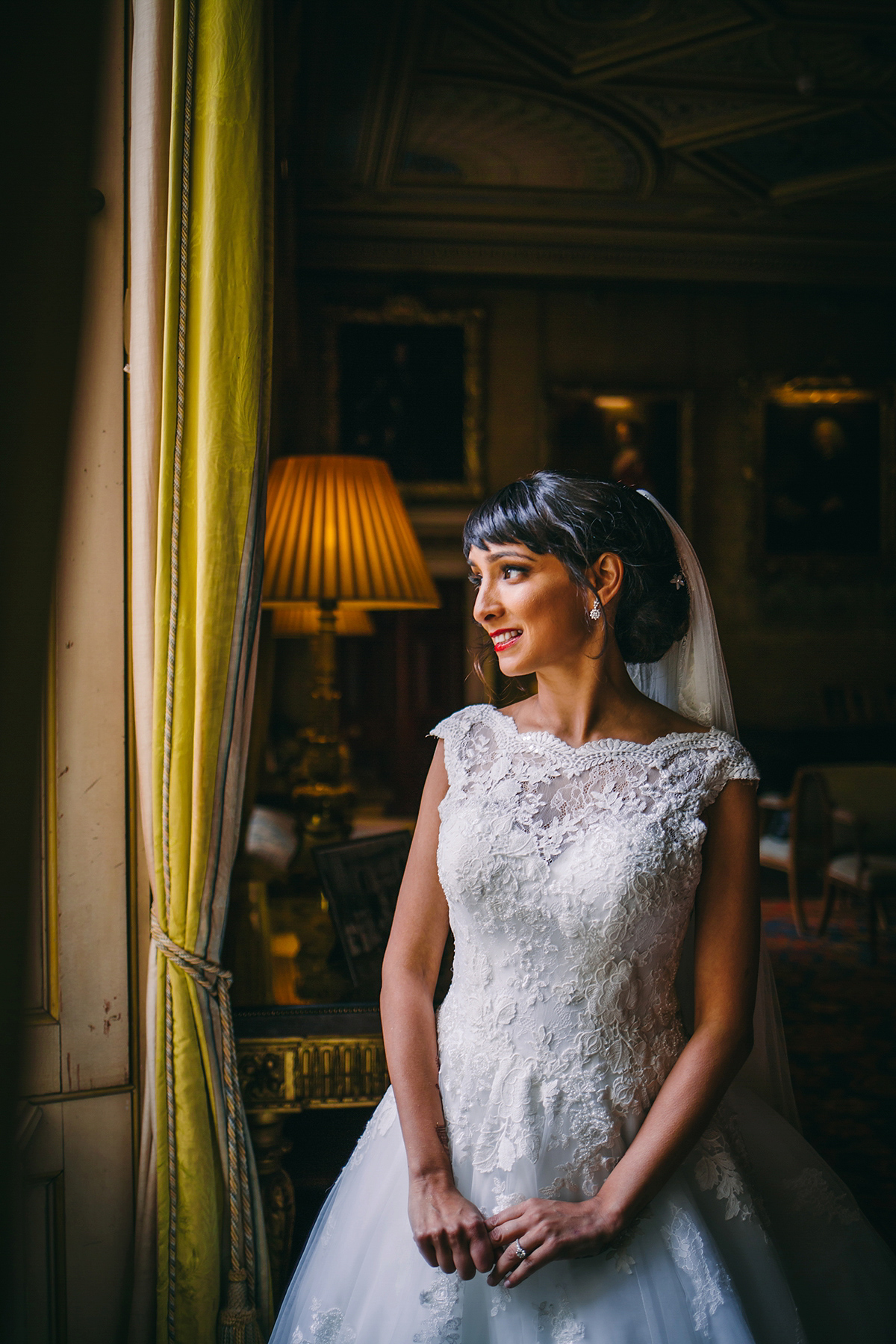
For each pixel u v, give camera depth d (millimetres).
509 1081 1155
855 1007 4285
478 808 1217
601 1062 1146
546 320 8664
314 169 7074
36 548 422
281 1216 1684
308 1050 1667
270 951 2146
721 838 1211
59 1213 1521
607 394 8641
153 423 1516
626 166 7070
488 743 1299
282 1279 1676
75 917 1531
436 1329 1066
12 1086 406
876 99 6191
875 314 8969
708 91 6098
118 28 1537
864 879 5023
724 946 1173
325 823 2740
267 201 1504
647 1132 1086
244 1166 1525
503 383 8625
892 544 8977
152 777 1503
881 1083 3418
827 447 8906
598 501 1231
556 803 1205
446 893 1243
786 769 8078
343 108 6180
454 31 5422
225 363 1477
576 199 7594
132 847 1579
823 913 5609
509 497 1236
